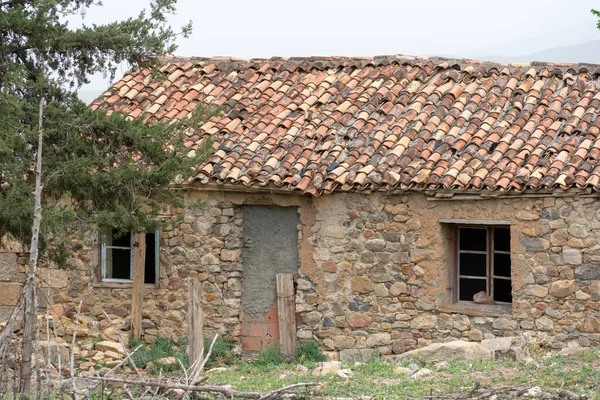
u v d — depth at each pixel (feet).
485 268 43.42
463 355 38.58
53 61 42.22
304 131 46.75
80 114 40.42
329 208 44.32
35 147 38.70
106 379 25.53
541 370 34.37
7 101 37.93
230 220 46.19
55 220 36.99
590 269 39.81
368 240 43.73
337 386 33.37
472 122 44.91
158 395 26.99
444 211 42.34
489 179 40.93
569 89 46.34
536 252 40.83
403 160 43.27
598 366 34.78
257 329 46.39
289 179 43.83
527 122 44.32
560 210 40.29
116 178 39.58
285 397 27.53
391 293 43.45
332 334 44.60
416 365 37.27
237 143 46.83
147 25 42.86
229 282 46.24
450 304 43.29
